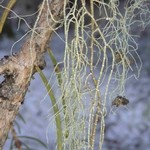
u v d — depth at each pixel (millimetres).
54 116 721
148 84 3500
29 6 3379
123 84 792
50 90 718
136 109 3219
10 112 695
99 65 2326
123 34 797
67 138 740
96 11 1317
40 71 703
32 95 3475
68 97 729
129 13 821
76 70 722
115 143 3008
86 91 719
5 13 727
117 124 3105
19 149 958
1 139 700
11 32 3359
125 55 771
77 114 745
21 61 690
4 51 3881
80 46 720
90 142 702
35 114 3256
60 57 3932
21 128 3061
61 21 724
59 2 696
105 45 721
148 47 3811
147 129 3082
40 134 2984
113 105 766
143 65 3697
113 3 765
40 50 695
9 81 692
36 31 693
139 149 2980
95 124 702
